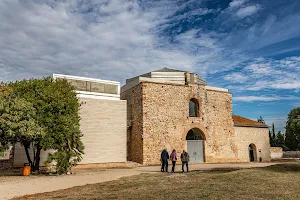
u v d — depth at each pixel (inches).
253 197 330.6
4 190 413.7
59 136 599.2
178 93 982.4
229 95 1123.3
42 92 621.0
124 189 401.4
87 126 804.6
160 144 909.2
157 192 371.2
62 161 618.8
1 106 557.3
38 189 422.3
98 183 472.1
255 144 1190.9
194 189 389.7
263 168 664.4
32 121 573.9
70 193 378.0
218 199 320.8
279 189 384.8
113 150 835.4
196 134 1052.5
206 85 1074.7
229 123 1098.1
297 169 639.1
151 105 919.0
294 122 1636.3
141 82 921.5
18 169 719.7
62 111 623.5
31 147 743.7
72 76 836.6
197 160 986.7
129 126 967.6
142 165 856.9
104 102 848.3
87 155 789.9
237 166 837.2
